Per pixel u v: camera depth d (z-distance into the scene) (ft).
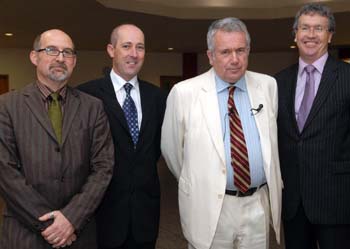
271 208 6.48
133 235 6.82
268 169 6.31
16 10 20.59
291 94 6.97
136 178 6.85
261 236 6.55
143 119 6.97
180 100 6.66
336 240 6.81
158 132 7.33
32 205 5.47
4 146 5.63
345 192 6.64
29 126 5.76
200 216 6.34
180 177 6.75
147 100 7.16
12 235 5.67
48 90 6.10
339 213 6.64
